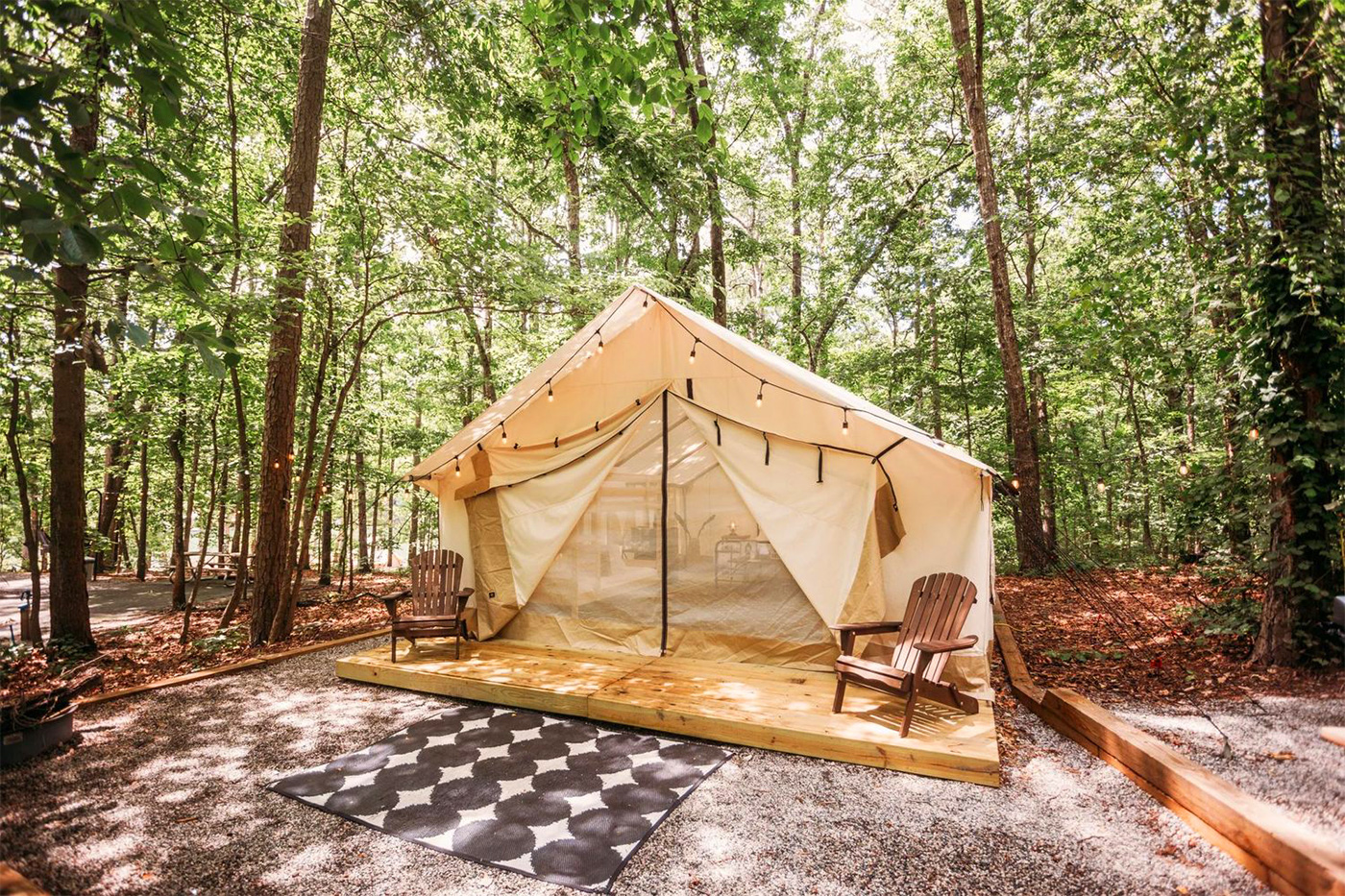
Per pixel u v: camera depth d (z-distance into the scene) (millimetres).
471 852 2812
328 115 8648
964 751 3469
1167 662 5070
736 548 5242
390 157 7504
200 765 3707
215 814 3156
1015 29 11750
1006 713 4422
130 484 15359
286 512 6922
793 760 3729
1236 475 4957
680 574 5406
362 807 3209
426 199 6895
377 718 4453
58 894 2523
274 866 2734
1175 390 10953
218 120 7711
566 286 8438
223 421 10227
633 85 4512
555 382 5906
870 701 4270
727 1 11023
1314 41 4195
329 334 6840
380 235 7191
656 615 5457
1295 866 2330
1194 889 2482
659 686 4598
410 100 9102
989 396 13844
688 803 3232
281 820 3102
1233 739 3521
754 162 15453
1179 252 5855
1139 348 6281
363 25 8125
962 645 3779
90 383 9102
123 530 15734
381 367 14391
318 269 6398
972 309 13430
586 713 4367
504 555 6055
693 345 5512
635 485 5613
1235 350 4879
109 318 2562
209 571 12984
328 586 11602
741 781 3469
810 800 3244
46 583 11844
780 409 5148
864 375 15867
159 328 9852
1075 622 6762
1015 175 12250
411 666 5195
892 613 4855
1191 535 6055
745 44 11781
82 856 2803
